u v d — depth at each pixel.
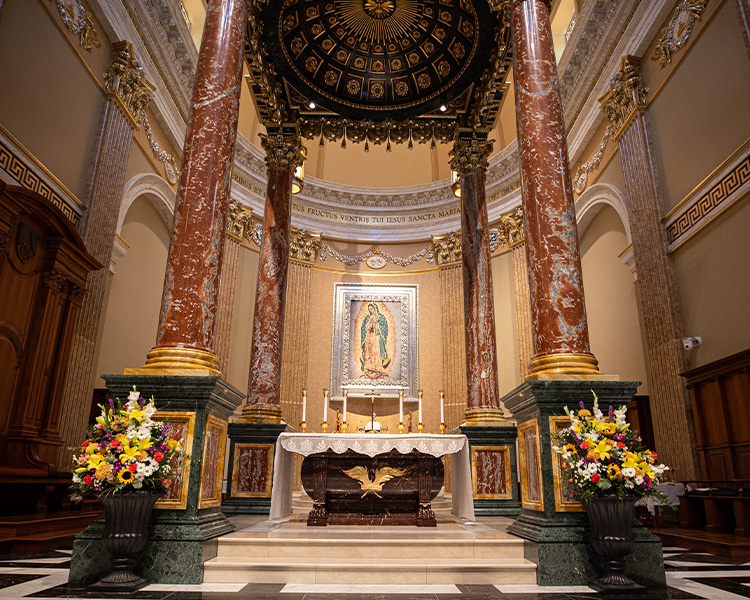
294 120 8.44
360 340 13.23
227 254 11.82
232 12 4.98
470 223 8.13
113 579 3.24
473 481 6.80
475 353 7.59
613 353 10.19
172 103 10.27
